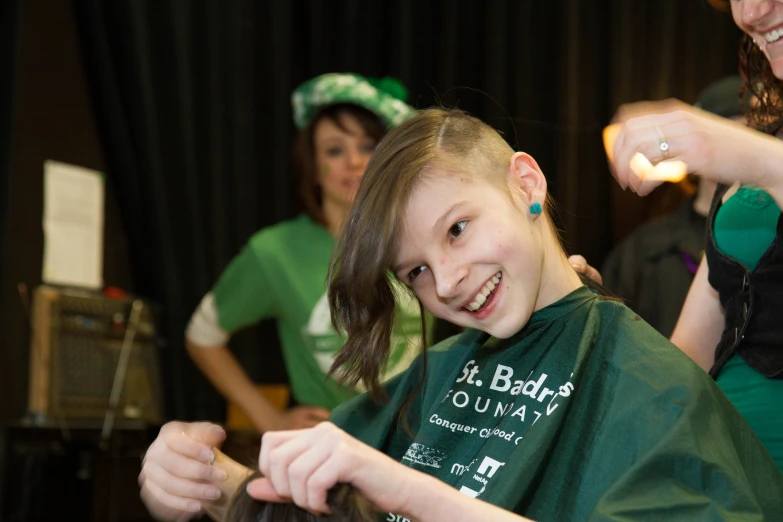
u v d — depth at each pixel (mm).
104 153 3359
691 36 3756
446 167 1194
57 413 2729
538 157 3568
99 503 2691
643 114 1217
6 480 2617
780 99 1500
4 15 2986
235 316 2605
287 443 1002
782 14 1346
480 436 1227
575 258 1487
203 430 1285
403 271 1220
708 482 1030
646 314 2336
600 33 3697
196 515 1258
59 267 3182
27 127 3133
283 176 3545
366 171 1231
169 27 3328
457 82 3678
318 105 2459
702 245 2314
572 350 1213
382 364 1291
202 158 3422
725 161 1146
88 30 3287
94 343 2902
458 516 988
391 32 3658
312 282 2432
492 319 1203
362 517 976
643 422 1096
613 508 1012
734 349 1416
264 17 3537
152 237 3352
